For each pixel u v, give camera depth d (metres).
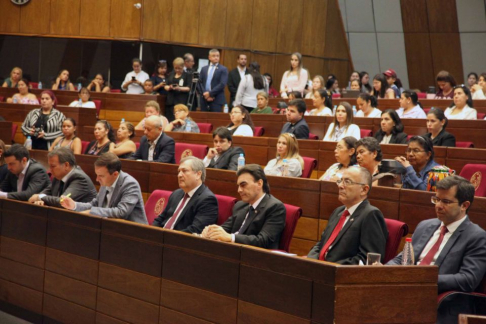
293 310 3.70
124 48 14.91
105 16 14.98
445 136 7.79
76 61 15.29
